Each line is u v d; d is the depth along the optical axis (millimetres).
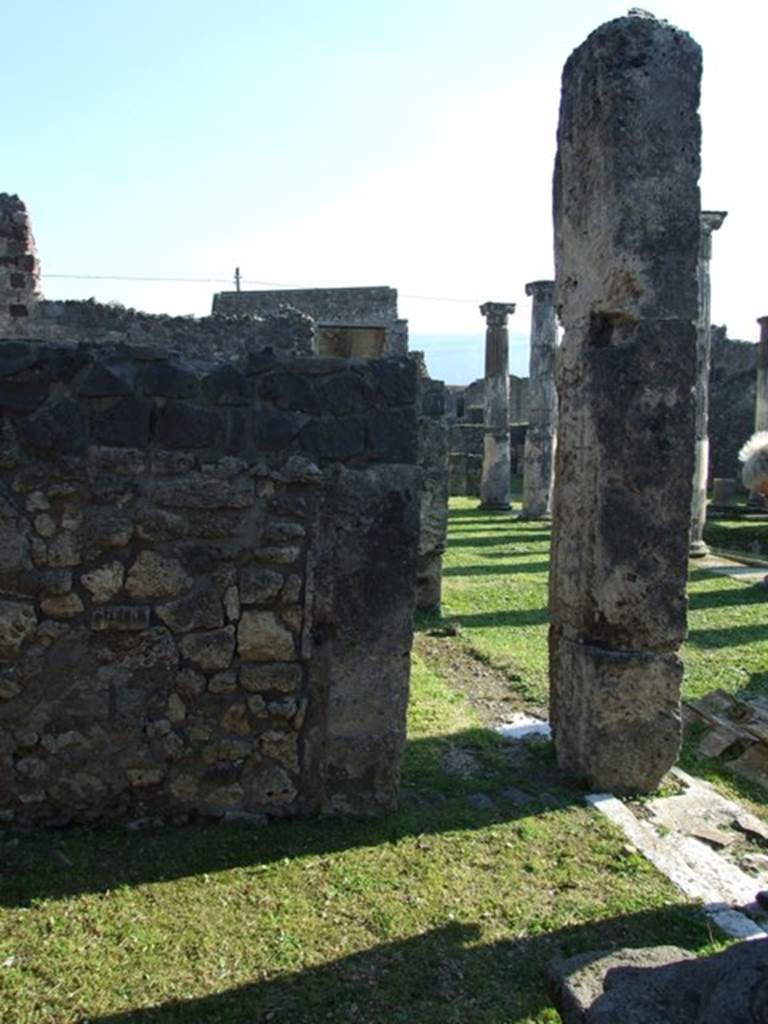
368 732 4660
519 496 28188
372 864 4223
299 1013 3203
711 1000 2523
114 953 3471
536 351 20672
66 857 4176
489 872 4227
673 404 5164
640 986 2805
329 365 4504
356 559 4570
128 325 12953
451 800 5047
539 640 9094
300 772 4656
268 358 4477
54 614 4402
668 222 5082
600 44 5090
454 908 3898
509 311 23359
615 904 4012
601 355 5195
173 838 4414
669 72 5043
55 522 4375
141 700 4492
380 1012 3230
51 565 4383
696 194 5113
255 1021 3150
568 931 3779
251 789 4621
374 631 4613
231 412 4469
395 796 4734
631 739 5270
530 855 4418
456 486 29656
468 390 42469
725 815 5105
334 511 4543
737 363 30859
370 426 4539
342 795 4676
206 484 4457
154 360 4406
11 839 4340
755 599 11664
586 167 5285
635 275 5074
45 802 4461
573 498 5488
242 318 13461
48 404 4336
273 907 3828
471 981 3422
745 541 17906
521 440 35000
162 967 3404
